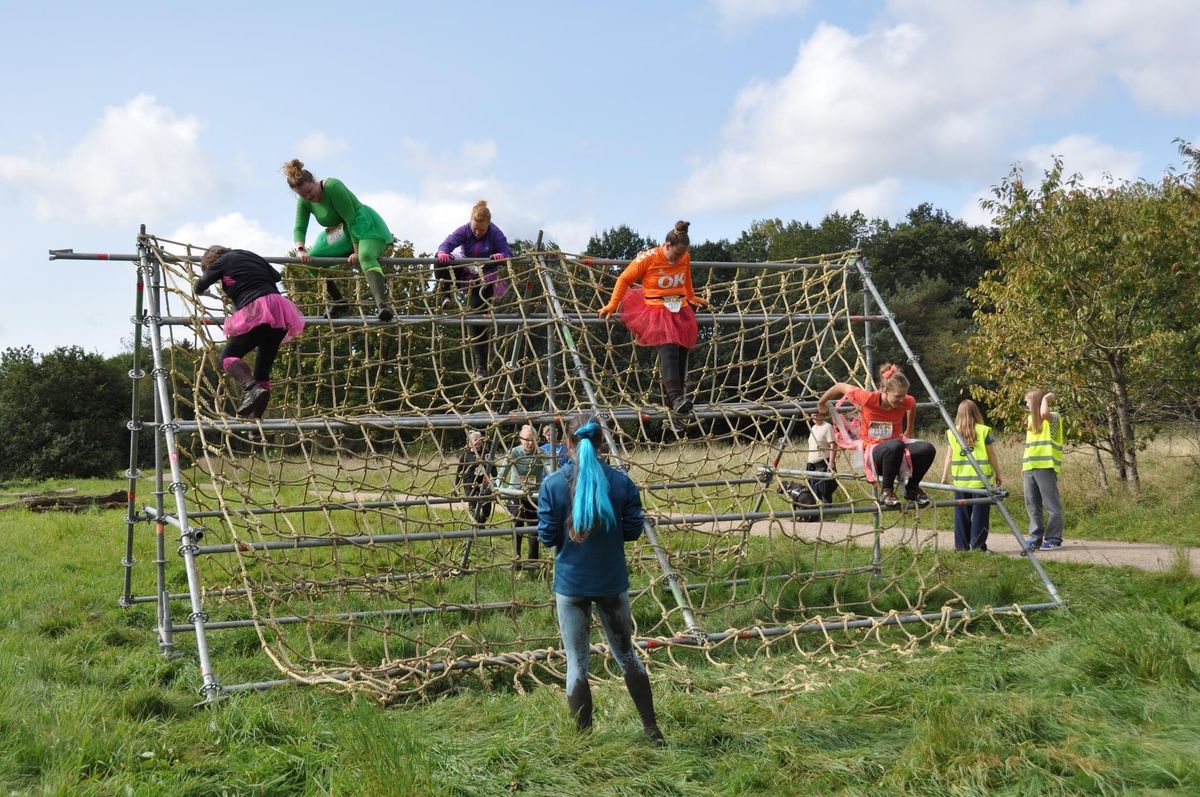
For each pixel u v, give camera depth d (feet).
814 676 20.67
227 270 25.09
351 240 29.12
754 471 33.35
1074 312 44.14
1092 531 39.81
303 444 25.20
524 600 28.99
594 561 16.52
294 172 27.71
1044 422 36.27
